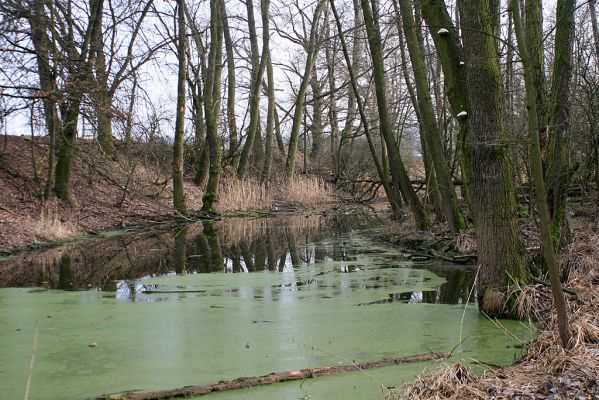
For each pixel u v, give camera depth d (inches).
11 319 257.6
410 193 507.5
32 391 170.6
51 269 414.3
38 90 440.8
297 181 1111.6
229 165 1063.0
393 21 590.9
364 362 189.6
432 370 169.0
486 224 237.1
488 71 226.2
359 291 312.2
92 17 592.1
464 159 297.3
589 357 160.1
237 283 346.6
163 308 277.4
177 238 604.1
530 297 224.8
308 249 506.9
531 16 319.0
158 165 893.2
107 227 666.8
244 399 160.2
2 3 404.8
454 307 264.2
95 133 633.6
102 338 225.1
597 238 294.5
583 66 380.2
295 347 208.8
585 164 413.4
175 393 163.9
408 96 695.7
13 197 608.7
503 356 189.6
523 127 378.6
